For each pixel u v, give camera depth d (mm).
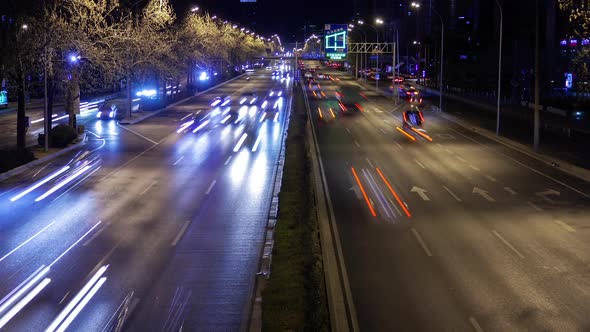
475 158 39031
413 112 59469
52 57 40875
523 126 55875
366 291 16203
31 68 38750
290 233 19281
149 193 29156
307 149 39844
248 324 14203
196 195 28734
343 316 14469
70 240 21359
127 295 16062
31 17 36844
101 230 22656
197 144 46250
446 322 14164
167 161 38562
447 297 15750
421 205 26266
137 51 56906
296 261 16469
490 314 14633
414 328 13836
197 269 18188
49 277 17516
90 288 16578
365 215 24562
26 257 19438
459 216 24406
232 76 143250
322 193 28703
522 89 90812
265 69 190500
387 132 52344
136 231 22516
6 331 13859
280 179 32656
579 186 30328
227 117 65812
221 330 13883
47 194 28984
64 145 43656
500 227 22734
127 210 25781
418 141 46938
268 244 20750
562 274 17547
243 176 33469
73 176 33531
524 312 14758
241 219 24234
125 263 18766
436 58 137875
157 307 15242
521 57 108500
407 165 36375
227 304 15430
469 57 140000
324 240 21062
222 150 43219
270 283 14820
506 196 28062
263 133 52594
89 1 42156
